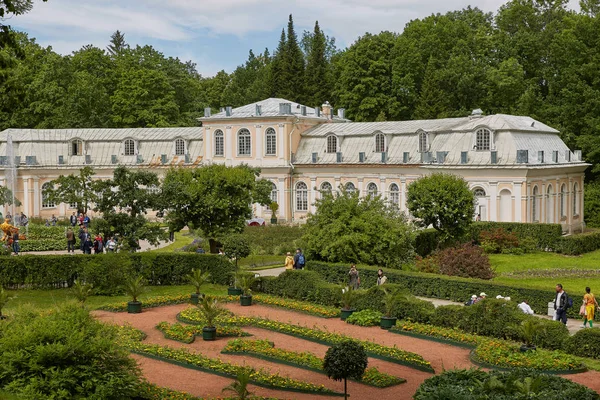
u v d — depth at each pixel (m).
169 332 30.23
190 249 56.28
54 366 18.73
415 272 40.16
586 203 80.38
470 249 44.31
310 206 78.31
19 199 82.38
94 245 51.88
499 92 89.62
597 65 82.50
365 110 96.75
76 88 94.06
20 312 22.00
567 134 82.94
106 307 35.53
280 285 38.78
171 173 53.53
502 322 29.75
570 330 32.28
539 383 18.95
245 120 79.62
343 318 34.03
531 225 58.50
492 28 104.19
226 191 51.81
